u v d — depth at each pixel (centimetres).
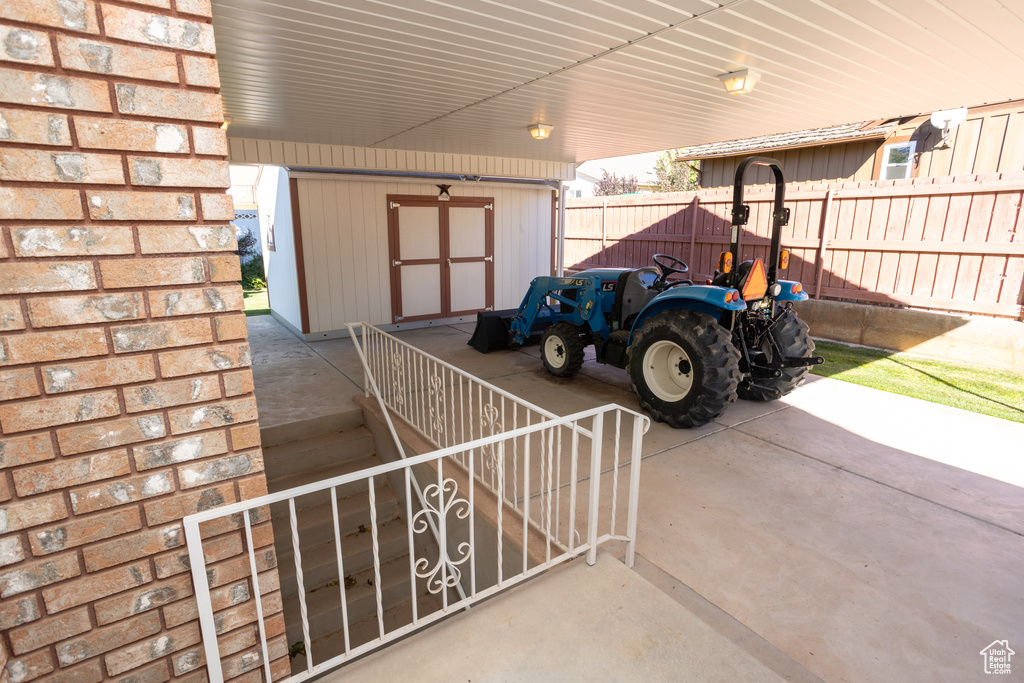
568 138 621
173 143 142
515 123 528
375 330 420
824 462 349
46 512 142
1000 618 213
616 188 2198
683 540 266
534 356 630
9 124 125
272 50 308
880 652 197
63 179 132
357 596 341
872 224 650
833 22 275
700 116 500
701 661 184
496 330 646
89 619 153
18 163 127
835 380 523
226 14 254
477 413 445
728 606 221
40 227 131
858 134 815
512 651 189
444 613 205
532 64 342
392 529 387
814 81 387
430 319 802
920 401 462
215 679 164
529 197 866
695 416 389
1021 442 378
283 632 182
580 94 416
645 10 258
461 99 428
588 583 224
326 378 536
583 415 219
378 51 312
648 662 183
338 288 719
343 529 377
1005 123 713
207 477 162
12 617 143
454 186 781
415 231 762
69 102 129
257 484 169
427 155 731
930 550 257
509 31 283
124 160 138
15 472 137
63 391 139
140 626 160
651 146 684
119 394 146
